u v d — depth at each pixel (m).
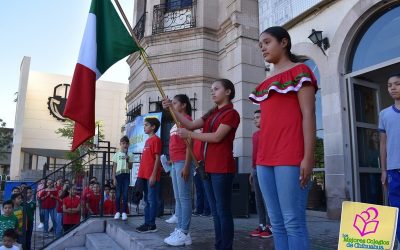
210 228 5.06
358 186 5.57
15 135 26.50
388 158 3.09
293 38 6.81
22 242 6.54
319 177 6.30
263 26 7.55
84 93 3.65
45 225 8.69
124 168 6.21
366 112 5.96
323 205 6.18
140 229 4.61
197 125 3.45
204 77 9.44
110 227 5.60
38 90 27.08
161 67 10.05
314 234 4.43
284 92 2.10
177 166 3.94
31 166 27.28
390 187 3.05
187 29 9.77
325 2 6.03
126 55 3.82
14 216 6.53
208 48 9.65
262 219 4.52
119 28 3.92
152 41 10.27
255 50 8.77
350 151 5.69
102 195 6.40
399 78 3.10
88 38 3.82
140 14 12.34
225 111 3.15
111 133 28.80
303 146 2.04
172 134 4.11
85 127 3.60
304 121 2.02
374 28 5.64
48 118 27.09
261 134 2.22
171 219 5.71
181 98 4.05
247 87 8.48
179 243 3.74
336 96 5.87
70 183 8.47
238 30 8.76
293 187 2.01
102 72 3.85
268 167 2.16
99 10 3.99
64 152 27.23
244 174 6.70
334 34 5.98
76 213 7.77
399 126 3.03
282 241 2.13
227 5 9.48
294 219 2.01
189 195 3.87
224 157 3.08
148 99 10.06
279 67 2.28
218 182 3.05
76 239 5.82
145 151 4.85
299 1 6.56
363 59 5.79
